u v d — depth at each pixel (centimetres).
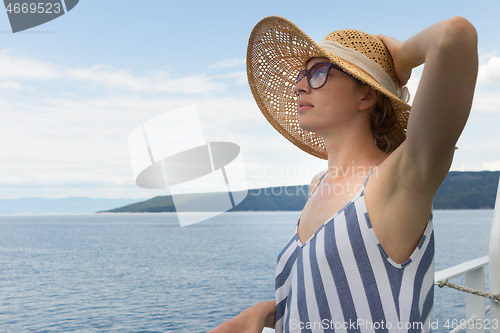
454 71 74
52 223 18400
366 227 95
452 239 10856
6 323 5234
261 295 6100
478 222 14388
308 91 112
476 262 231
